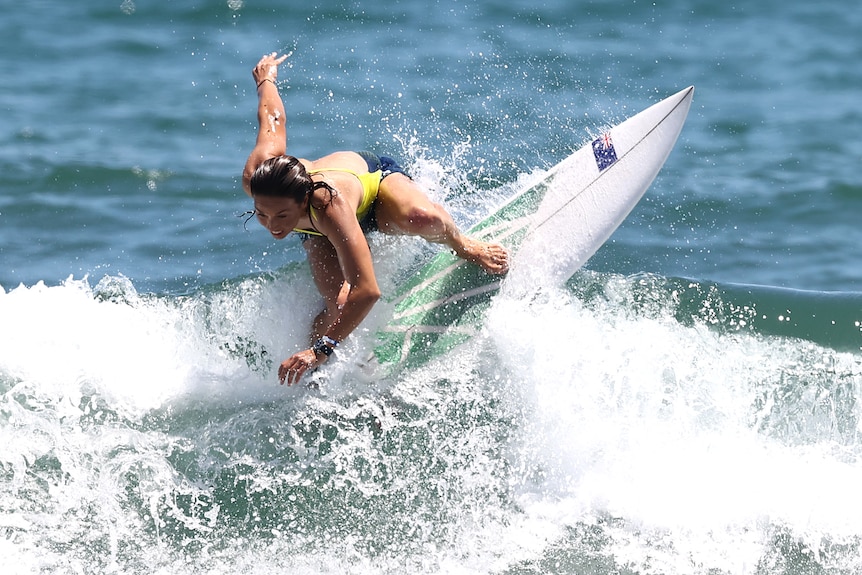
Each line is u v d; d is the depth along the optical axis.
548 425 18.69
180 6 54.84
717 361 20.38
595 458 18.27
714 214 35.09
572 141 38.78
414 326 20.30
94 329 20.41
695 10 58.28
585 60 49.44
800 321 22.80
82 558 16.23
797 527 17.31
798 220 34.91
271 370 19.67
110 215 34.03
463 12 55.69
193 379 19.55
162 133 41.25
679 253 32.06
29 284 29.38
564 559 16.78
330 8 55.22
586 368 19.34
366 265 17.45
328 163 18.94
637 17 56.81
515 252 21.64
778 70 50.09
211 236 32.66
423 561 16.69
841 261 32.09
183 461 18.12
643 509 17.56
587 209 22.39
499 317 20.48
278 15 54.00
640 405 18.91
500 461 18.33
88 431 18.28
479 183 25.88
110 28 52.91
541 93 44.44
